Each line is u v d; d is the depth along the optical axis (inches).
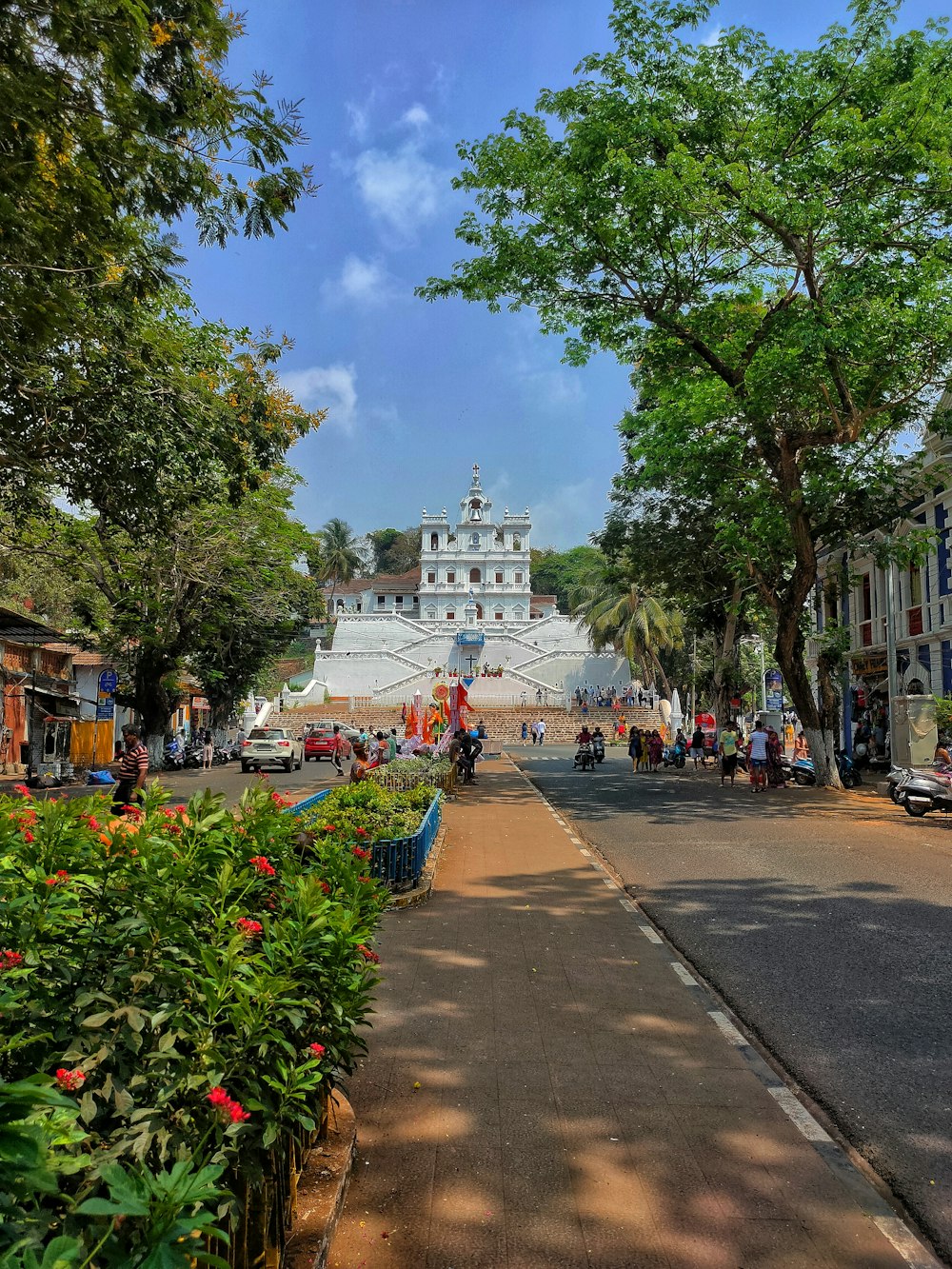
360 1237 130.8
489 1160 154.6
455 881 411.2
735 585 1225.4
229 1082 105.4
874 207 707.4
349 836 349.4
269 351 549.3
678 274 773.3
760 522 824.9
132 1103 95.1
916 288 667.4
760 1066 199.8
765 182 681.6
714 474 802.8
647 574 1248.8
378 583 4318.4
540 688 2805.1
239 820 175.0
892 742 910.4
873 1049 210.7
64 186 315.6
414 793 526.9
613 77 721.0
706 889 395.5
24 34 278.1
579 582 2598.4
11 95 272.5
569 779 1061.8
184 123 315.6
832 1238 133.6
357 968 145.7
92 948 113.5
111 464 472.1
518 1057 203.2
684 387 804.0
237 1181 104.5
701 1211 140.1
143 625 1048.8
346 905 152.3
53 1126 78.5
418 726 983.0
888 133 671.8
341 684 3046.3
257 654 1574.8
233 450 523.8
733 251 764.6
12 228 314.5
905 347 697.6
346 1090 180.2
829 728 892.0
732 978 267.7
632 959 284.2
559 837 551.8
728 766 956.6
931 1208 143.0
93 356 443.2
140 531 560.7
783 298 778.2
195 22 301.1
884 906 355.3
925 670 1020.5
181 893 119.0
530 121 751.7
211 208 338.6
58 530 913.5
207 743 1371.8
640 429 869.8
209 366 550.0
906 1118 175.2
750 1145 162.2
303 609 1550.2
